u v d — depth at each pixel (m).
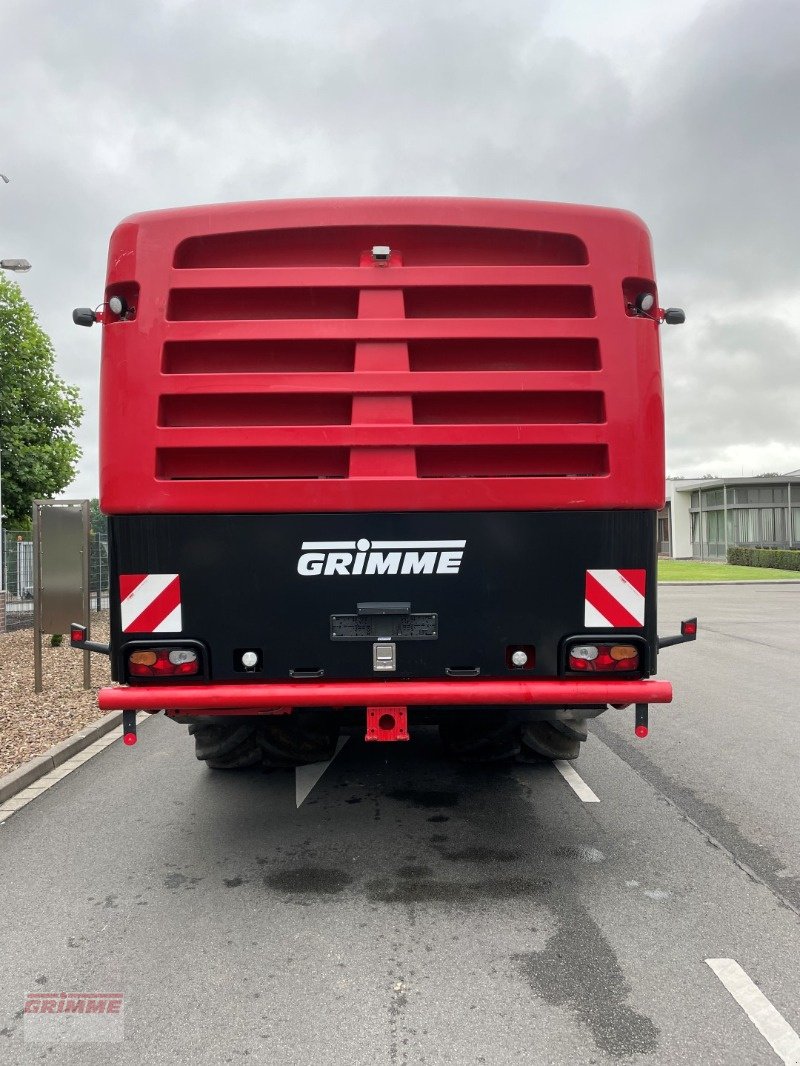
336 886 3.53
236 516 3.24
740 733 6.47
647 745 6.07
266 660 3.25
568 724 4.73
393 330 3.26
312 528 3.24
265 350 3.29
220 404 3.28
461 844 4.03
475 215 3.29
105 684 8.23
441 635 3.27
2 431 23.09
